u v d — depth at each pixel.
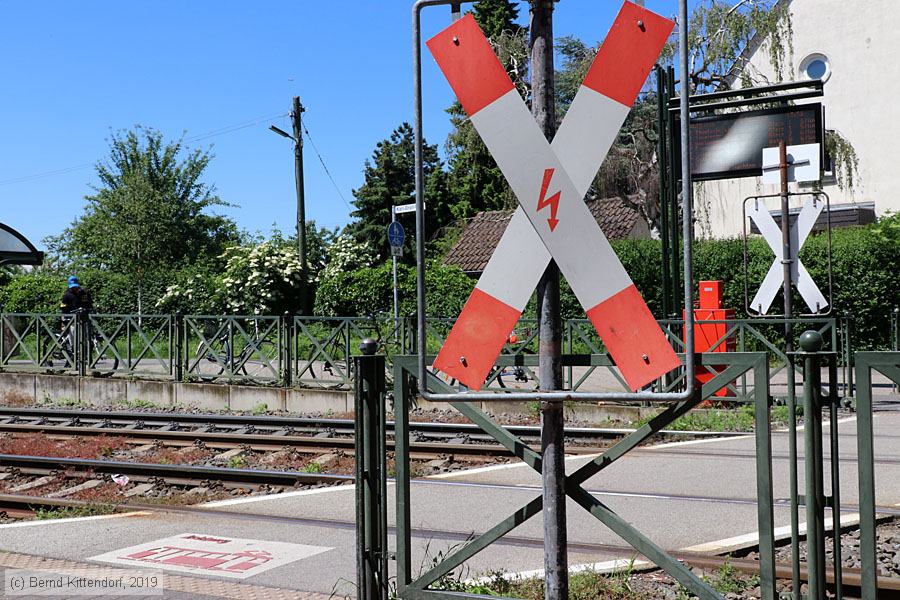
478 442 10.99
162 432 11.70
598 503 3.60
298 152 29.55
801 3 27.36
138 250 44.28
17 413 14.48
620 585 4.90
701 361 3.50
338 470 9.58
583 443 10.74
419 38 3.39
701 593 3.39
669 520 6.58
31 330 17.97
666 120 13.80
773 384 14.73
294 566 5.56
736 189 27.88
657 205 32.62
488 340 3.41
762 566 3.42
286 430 12.27
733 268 22.22
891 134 26.30
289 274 29.52
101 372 17.02
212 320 16.08
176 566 5.59
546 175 3.28
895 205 26.28
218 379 15.95
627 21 3.25
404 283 26.55
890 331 20.30
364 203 52.41
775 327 18.67
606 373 16.83
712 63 24.88
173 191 50.66
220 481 8.84
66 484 9.24
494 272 3.42
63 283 31.98
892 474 8.09
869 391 3.33
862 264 20.42
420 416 13.32
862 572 3.37
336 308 27.62
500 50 28.22
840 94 26.95
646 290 23.34
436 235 48.91
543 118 3.32
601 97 3.26
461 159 44.97
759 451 3.43
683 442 10.39
